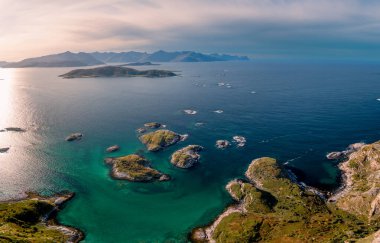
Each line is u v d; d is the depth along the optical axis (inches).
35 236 4202.8
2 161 7145.7
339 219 4594.0
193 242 4362.7
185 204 5349.4
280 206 5068.9
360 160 6220.5
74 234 4500.5
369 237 3681.1
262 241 4202.8
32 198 5506.9
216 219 4901.6
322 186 5807.1
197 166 6796.3
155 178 6225.4
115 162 6811.0
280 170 6122.1
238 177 6250.0
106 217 4977.9
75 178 6289.4
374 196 4832.7
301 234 4205.2
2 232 4092.0
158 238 4458.7
